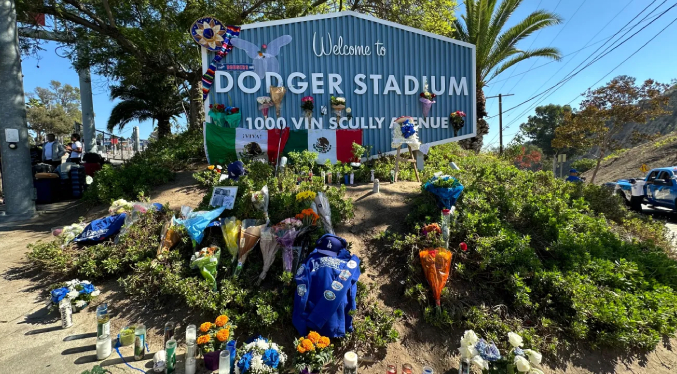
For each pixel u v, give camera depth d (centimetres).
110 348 331
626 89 1352
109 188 682
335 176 721
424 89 925
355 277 365
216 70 816
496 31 1576
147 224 502
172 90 1898
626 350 376
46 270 464
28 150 776
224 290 375
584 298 390
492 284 429
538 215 535
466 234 479
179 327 365
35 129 3959
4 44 748
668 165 1964
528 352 317
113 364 317
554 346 353
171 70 1346
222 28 812
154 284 403
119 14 1152
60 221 698
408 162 811
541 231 527
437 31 1386
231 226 435
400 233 504
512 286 407
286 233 411
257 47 832
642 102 1357
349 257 388
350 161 834
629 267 458
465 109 973
